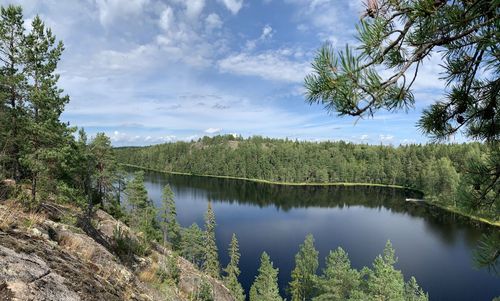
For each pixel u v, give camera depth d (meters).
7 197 11.26
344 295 30.75
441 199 78.19
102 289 4.87
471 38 1.96
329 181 138.38
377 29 1.87
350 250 48.47
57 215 13.40
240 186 126.31
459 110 2.85
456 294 32.66
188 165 174.88
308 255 40.16
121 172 37.38
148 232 25.48
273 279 36.12
